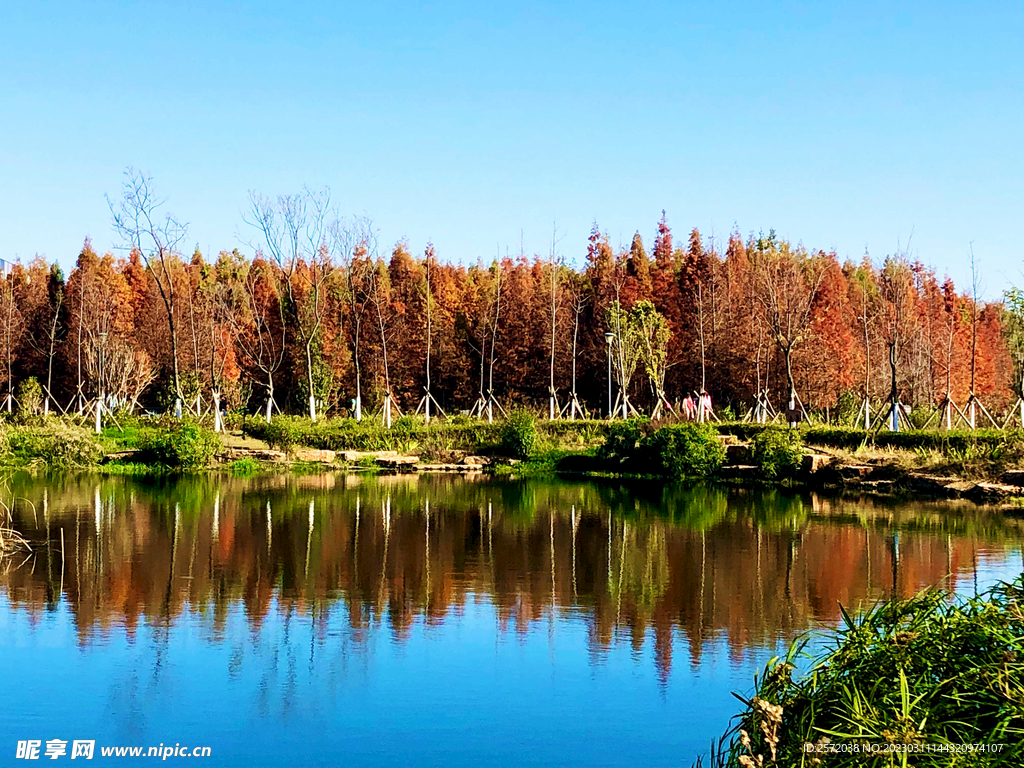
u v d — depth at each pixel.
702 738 6.98
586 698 7.77
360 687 8.02
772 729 4.79
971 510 18.09
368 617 10.20
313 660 8.70
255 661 8.65
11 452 26.19
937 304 46.59
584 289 47.06
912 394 36.22
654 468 26.03
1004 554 13.33
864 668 5.06
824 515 17.67
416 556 13.60
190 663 8.60
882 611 5.56
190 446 26.67
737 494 21.59
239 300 50.31
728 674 8.30
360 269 46.56
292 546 14.34
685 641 9.27
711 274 43.34
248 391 42.84
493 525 16.67
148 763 6.57
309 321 43.94
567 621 10.02
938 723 4.50
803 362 38.28
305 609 10.49
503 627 9.79
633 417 32.84
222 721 7.31
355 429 31.23
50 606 10.50
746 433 27.50
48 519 16.83
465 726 7.21
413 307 46.25
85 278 47.12
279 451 29.47
